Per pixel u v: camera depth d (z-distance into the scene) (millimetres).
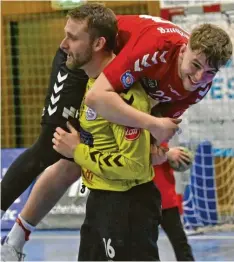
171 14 8906
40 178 4973
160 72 4344
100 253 4453
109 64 4238
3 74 12242
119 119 4121
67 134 4488
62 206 9883
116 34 4434
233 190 9727
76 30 4340
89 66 4465
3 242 5082
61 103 4707
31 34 12297
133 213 4340
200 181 9633
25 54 12391
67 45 4418
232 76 9414
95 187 4488
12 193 4730
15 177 4723
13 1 12117
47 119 4773
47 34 12273
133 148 4230
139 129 4234
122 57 4227
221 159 9758
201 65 4117
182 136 9672
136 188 4410
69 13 4469
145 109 4379
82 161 4410
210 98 9602
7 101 12391
